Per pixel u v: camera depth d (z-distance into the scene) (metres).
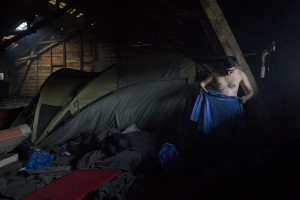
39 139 5.78
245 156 4.30
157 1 7.43
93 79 6.00
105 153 5.07
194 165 4.93
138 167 4.71
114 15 12.45
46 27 16.12
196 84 5.62
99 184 3.94
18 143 4.84
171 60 5.93
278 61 5.15
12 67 18.12
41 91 6.36
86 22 15.95
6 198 3.59
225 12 7.11
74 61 17.52
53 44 17.55
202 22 6.74
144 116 5.85
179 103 5.70
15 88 18.44
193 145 5.30
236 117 4.79
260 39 8.68
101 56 17.03
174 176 4.51
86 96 5.88
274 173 3.04
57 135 5.79
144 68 5.97
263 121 4.86
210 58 6.96
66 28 16.84
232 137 4.90
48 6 11.84
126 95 5.86
